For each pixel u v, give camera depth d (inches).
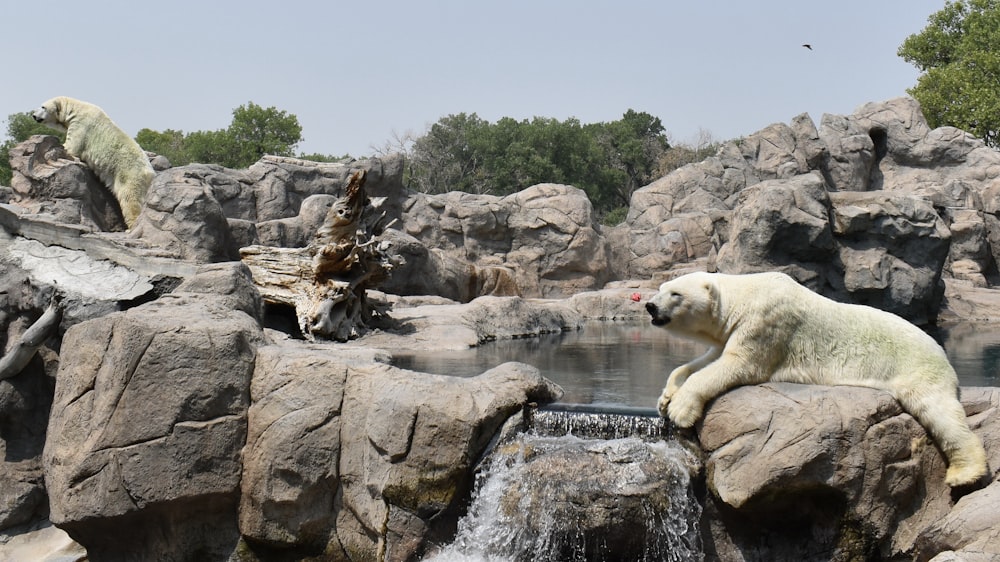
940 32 1801.2
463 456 320.5
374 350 391.5
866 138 1159.6
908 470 294.8
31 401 429.1
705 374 306.0
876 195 767.7
